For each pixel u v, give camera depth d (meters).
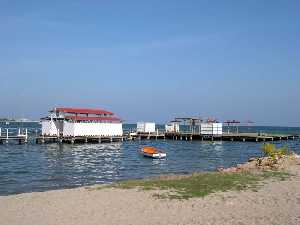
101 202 17.33
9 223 14.16
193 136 91.62
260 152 62.66
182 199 17.73
